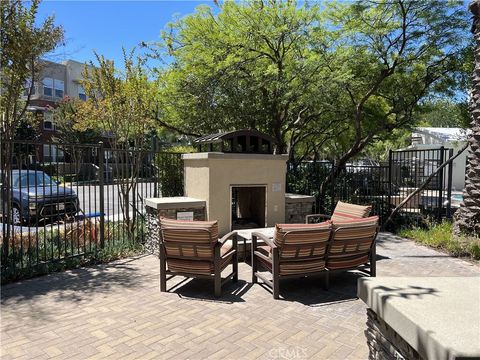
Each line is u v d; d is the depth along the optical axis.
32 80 6.11
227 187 6.68
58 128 21.55
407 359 1.98
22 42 5.38
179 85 10.12
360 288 2.50
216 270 4.36
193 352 3.07
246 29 9.27
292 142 12.37
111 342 3.24
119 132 7.65
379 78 9.17
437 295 2.20
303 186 9.89
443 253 6.44
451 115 13.87
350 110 10.36
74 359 2.95
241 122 10.65
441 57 9.25
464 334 1.69
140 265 5.74
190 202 6.45
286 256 4.34
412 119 10.38
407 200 8.81
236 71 9.68
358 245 4.70
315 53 9.30
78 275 5.21
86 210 11.84
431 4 8.21
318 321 3.69
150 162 8.41
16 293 4.48
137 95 7.44
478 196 6.45
